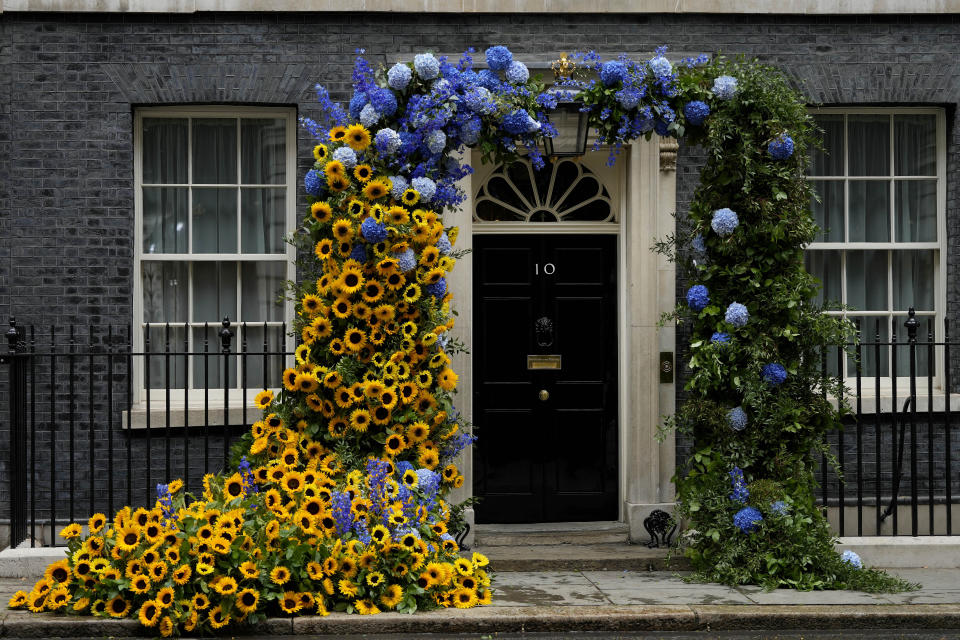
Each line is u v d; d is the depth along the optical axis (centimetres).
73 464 762
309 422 710
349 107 762
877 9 845
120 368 822
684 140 841
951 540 773
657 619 627
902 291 886
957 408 852
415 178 703
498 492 873
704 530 736
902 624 632
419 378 706
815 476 848
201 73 823
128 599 614
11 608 629
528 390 878
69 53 817
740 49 842
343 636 605
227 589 598
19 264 813
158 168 850
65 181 817
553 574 765
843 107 870
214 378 858
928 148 877
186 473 750
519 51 834
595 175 873
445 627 616
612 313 878
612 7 832
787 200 728
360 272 696
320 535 627
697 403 743
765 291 733
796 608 641
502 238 876
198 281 858
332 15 830
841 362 755
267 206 859
